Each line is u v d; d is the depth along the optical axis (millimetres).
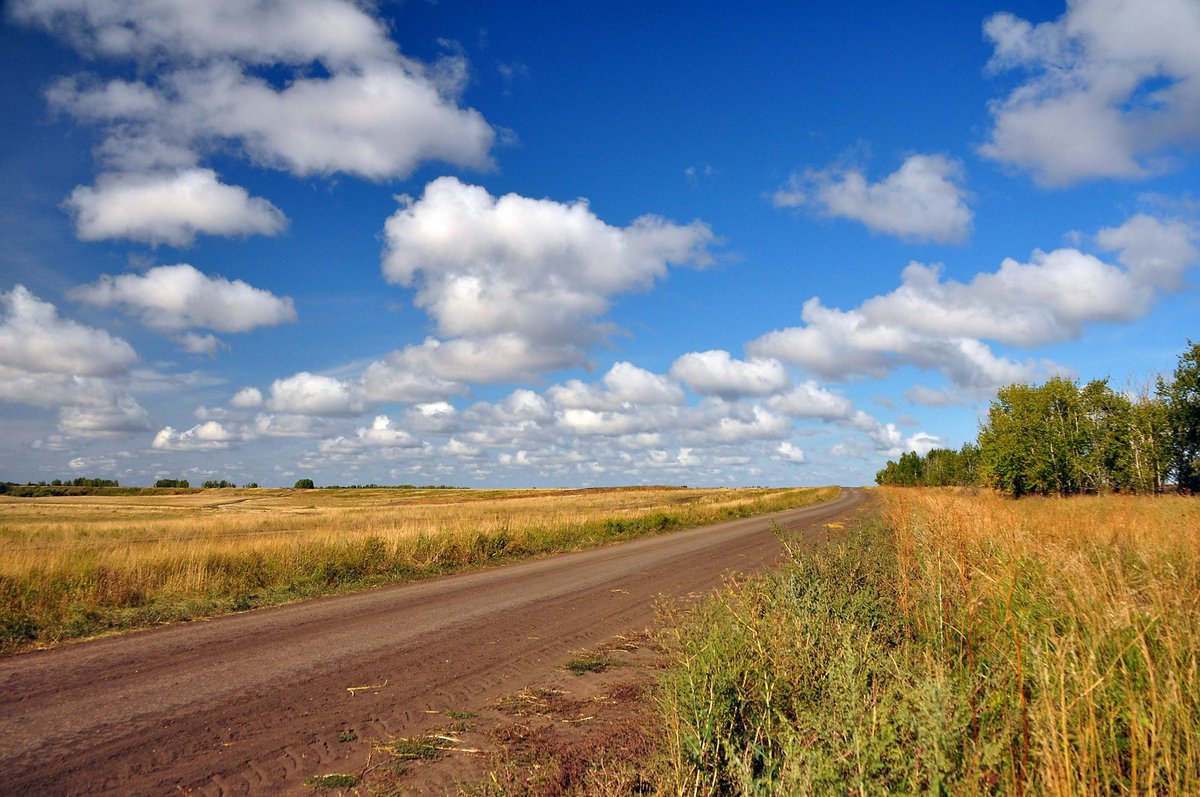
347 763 4328
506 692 5871
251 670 6555
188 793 3877
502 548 18266
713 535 22891
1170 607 4230
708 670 4246
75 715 5203
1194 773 3016
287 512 53844
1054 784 2799
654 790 3607
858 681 3746
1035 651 3639
